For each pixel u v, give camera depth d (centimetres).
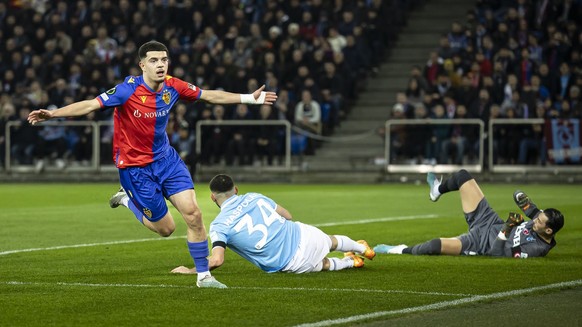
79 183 6331
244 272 2194
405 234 3072
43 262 2414
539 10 6366
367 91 6712
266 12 6894
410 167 5994
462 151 5869
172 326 1569
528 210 2448
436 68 6200
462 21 7106
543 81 5941
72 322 1599
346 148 6262
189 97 2081
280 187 5662
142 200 2105
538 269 2225
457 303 1769
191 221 1998
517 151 5791
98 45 6950
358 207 4166
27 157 6525
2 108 6606
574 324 1580
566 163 5728
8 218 3675
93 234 3116
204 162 6231
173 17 7031
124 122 2056
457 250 2453
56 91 6562
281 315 1655
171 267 2317
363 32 6675
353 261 2230
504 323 1588
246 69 6391
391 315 1648
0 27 7350
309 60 6425
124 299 1820
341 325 1566
